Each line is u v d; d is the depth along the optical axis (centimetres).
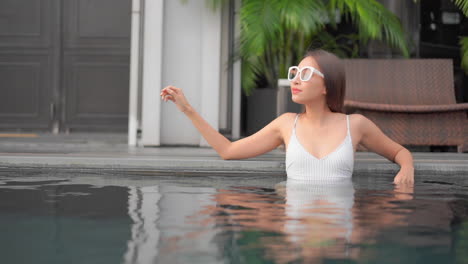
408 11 480
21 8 654
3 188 169
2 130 658
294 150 199
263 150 219
